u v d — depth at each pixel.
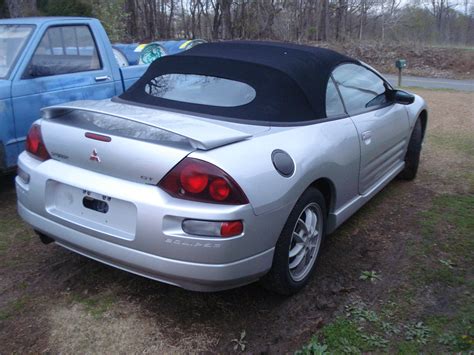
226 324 3.08
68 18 5.52
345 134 3.72
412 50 24.33
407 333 2.98
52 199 3.16
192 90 3.64
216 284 2.75
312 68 3.74
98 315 3.12
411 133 5.36
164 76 3.86
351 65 4.34
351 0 33.66
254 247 2.83
